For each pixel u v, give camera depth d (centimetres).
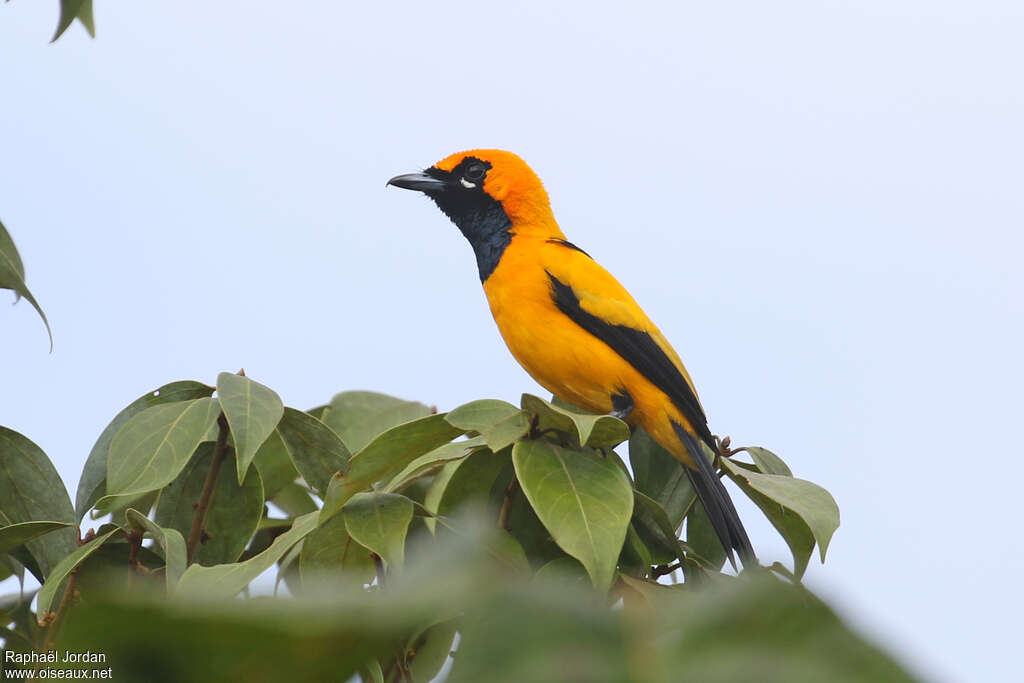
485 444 851
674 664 135
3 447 844
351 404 1112
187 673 140
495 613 144
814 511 798
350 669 144
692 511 1110
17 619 817
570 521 702
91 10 936
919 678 128
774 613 134
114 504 779
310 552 778
